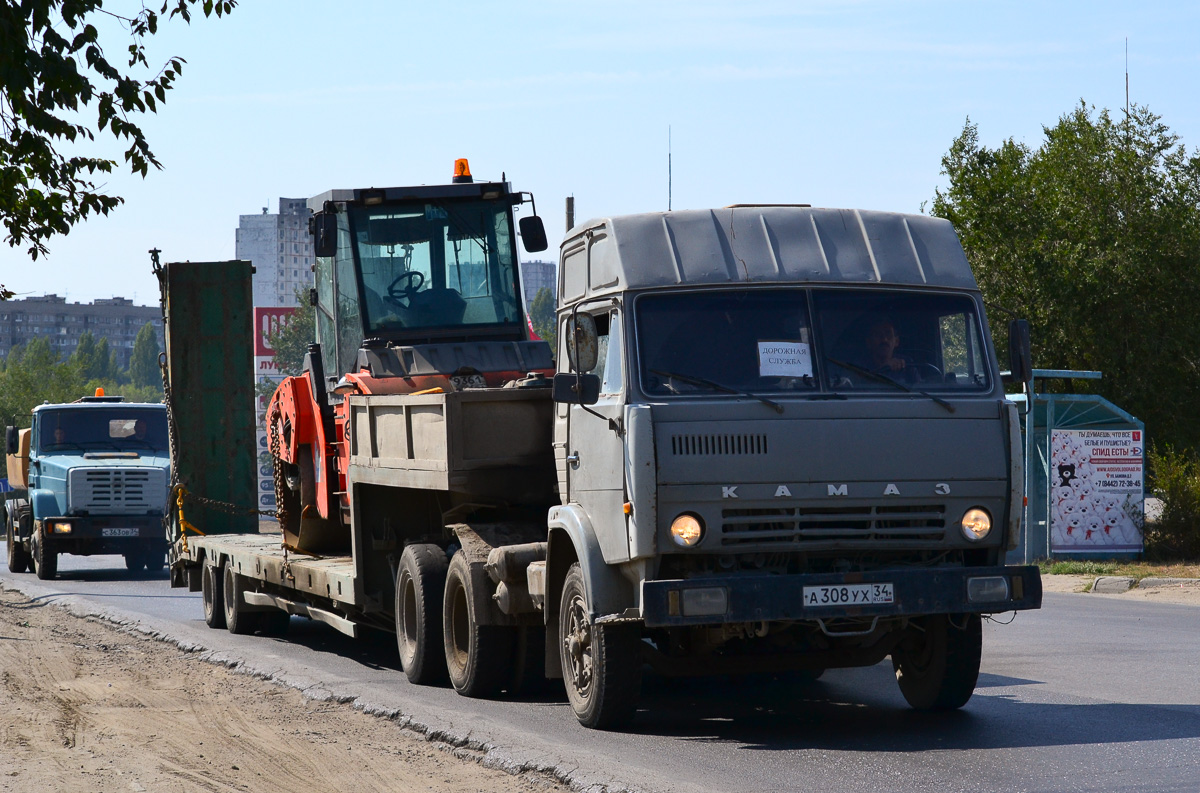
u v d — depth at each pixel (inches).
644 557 473.7
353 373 785.6
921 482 485.1
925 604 476.1
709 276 504.4
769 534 474.0
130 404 1547.7
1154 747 470.9
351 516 719.7
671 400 482.9
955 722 531.8
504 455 601.3
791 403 481.4
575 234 564.4
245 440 1114.7
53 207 829.2
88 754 479.2
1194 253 1750.7
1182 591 1187.3
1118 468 1465.3
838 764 450.0
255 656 771.4
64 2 713.0
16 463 1621.6
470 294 811.4
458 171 827.4
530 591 574.6
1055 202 1830.7
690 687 658.8
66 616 1054.4
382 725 551.5
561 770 441.1
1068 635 857.5
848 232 525.7
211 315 1101.7
